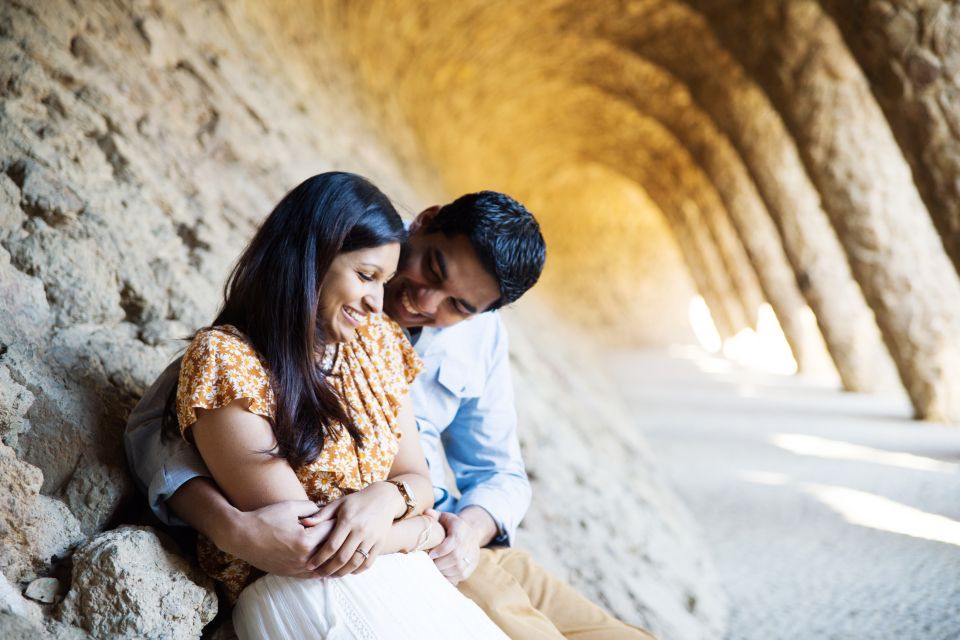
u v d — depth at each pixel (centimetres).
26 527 176
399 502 178
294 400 172
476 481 247
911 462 702
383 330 197
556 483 420
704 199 1950
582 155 2328
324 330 182
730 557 466
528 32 1479
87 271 242
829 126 909
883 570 434
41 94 289
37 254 234
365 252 176
